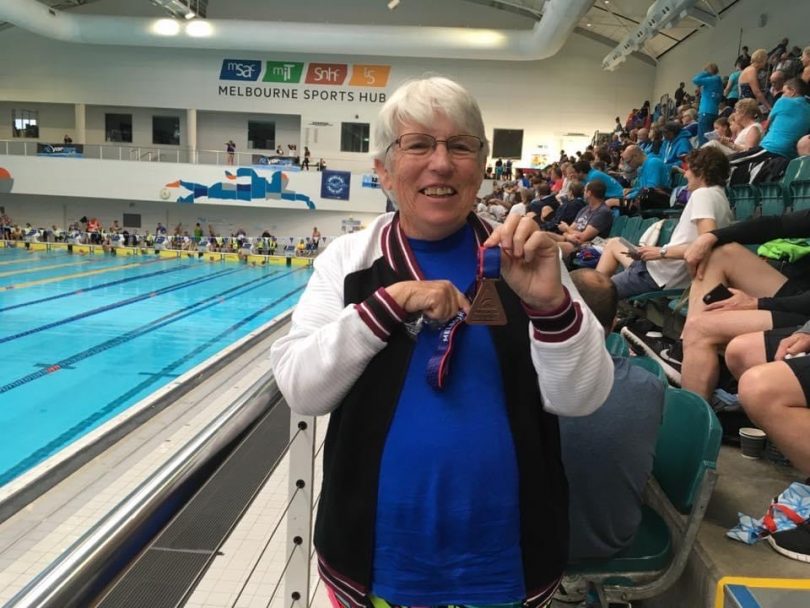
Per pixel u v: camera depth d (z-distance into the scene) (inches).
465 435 39.1
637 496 62.8
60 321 474.6
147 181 931.3
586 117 929.5
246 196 927.7
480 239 44.3
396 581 39.9
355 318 37.6
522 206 314.2
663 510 77.9
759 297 98.4
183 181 927.0
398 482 39.3
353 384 40.4
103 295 593.9
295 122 1003.9
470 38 840.3
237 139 1019.3
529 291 37.2
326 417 134.0
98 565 27.2
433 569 39.8
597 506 60.6
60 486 136.3
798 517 63.3
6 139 1015.0
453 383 39.6
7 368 353.7
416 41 848.9
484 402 39.6
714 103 336.8
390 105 42.0
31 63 989.2
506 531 39.7
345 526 40.4
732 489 78.2
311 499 67.3
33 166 933.2
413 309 37.5
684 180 253.8
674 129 306.5
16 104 1026.7
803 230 97.6
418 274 41.8
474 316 37.8
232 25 864.3
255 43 875.4
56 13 872.9
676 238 137.0
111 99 989.2
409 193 41.3
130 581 88.9
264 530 102.4
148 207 994.1
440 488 39.0
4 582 103.9
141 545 30.1
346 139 971.3
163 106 987.3
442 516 39.3
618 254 167.6
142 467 144.8
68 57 981.8
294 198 928.9
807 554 61.6
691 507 62.2
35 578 26.3
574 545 61.8
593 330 39.2
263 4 931.3
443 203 40.9
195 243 941.2
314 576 89.0
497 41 838.5
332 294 43.8
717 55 657.6
